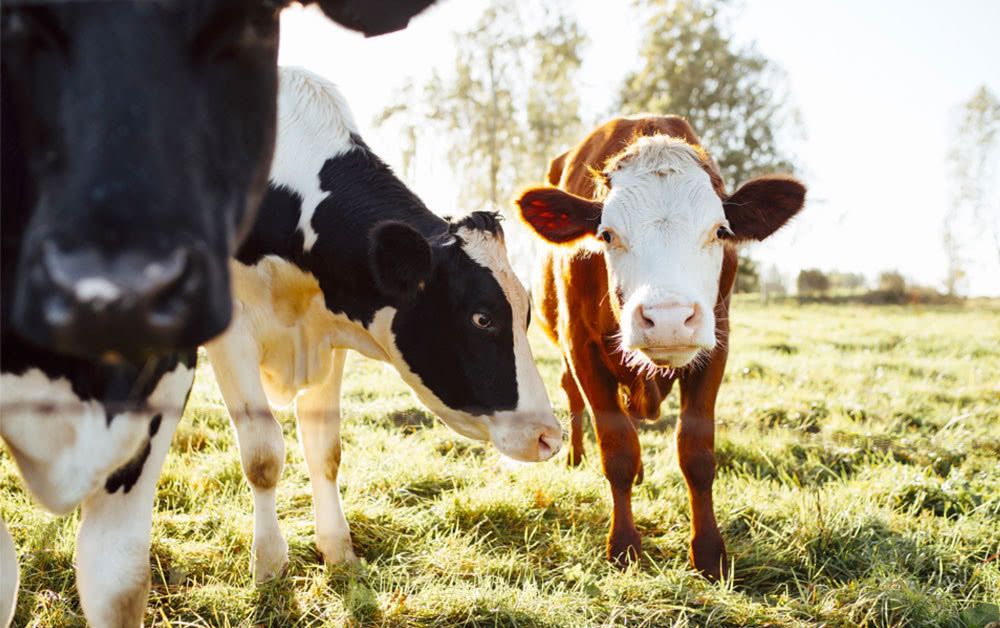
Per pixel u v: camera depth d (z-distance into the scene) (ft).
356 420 18.16
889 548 12.28
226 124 5.34
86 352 4.40
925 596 10.75
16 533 11.53
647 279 11.27
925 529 13.03
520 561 11.75
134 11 4.71
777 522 13.24
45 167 4.83
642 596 10.91
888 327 43.70
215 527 12.26
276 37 5.86
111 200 4.35
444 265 11.15
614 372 13.32
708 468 12.23
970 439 18.47
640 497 14.46
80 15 4.64
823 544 12.48
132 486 7.49
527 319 11.55
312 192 11.63
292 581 10.85
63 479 6.74
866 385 24.81
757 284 91.09
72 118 4.58
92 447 6.72
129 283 4.19
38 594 10.00
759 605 10.69
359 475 14.38
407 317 11.35
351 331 12.11
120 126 4.51
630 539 12.33
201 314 4.55
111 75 4.58
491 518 13.07
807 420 20.16
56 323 4.20
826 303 66.59
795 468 16.12
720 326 12.61
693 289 11.16
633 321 11.05
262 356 12.09
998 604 10.65
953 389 24.58
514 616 10.19
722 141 75.72
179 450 15.62
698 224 11.59
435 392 11.54
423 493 14.17
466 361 11.27
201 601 10.23
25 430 6.45
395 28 6.69
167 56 4.78
